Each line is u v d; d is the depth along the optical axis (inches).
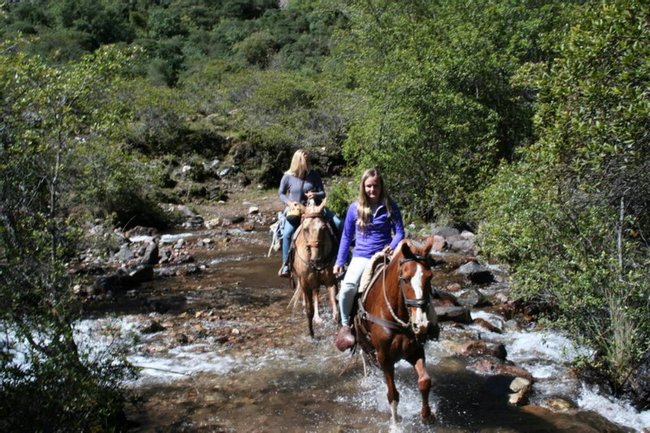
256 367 296.0
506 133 698.2
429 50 642.2
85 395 195.6
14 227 228.5
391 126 644.7
